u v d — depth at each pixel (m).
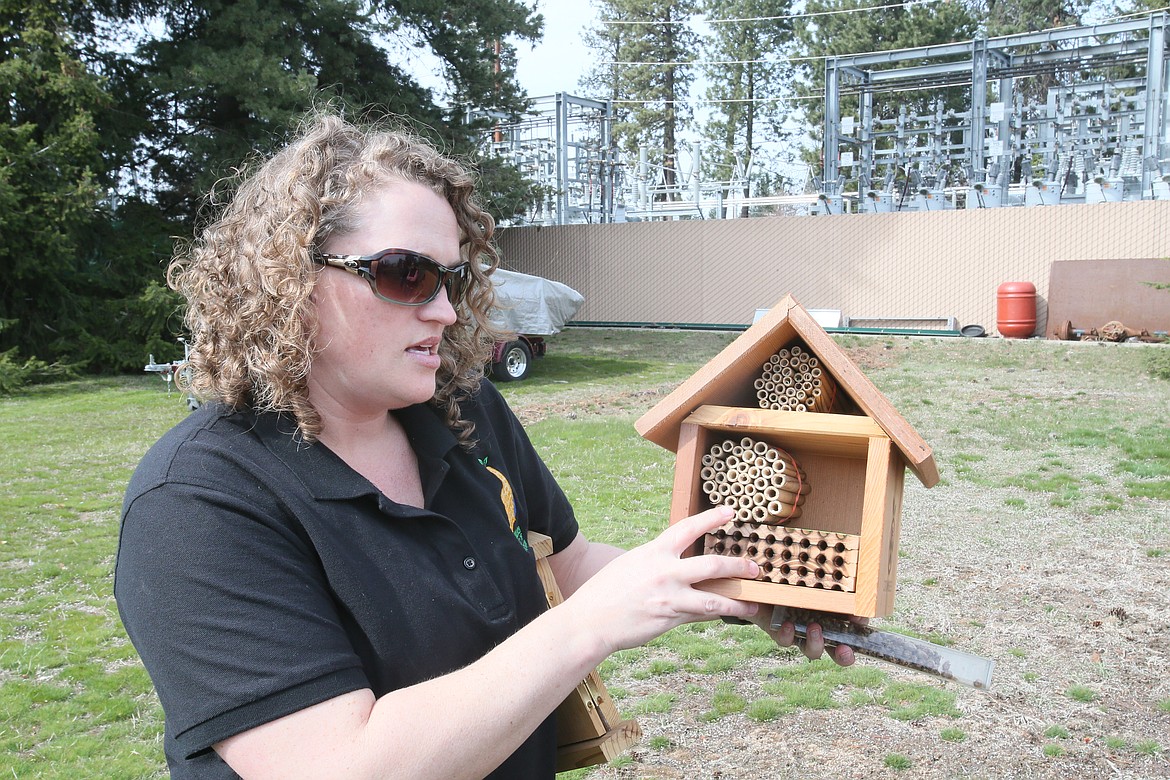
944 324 21.77
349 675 1.15
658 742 3.80
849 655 1.60
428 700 1.12
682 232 25.33
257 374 1.26
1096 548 6.39
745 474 1.62
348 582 1.23
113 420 12.73
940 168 25.42
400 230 1.29
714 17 49.81
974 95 23.08
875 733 3.86
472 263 1.55
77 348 17.86
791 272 23.86
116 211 19.89
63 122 17.20
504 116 25.05
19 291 17.41
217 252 1.34
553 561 1.85
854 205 30.08
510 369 16.38
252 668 1.10
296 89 17.80
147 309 18.06
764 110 50.38
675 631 5.00
